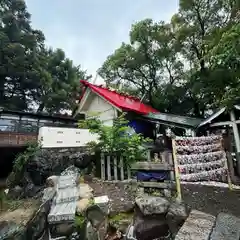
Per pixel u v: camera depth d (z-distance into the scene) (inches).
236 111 276.4
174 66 573.9
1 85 722.2
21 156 291.1
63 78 911.7
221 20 457.4
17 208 207.8
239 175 219.3
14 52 700.0
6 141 369.4
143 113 426.0
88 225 148.9
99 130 259.8
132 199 175.3
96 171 243.6
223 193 152.0
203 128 324.8
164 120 386.3
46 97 775.1
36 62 765.9
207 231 117.9
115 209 167.6
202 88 430.9
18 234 154.2
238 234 114.7
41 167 269.7
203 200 153.8
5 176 376.2
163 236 136.6
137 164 195.2
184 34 490.6
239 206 142.4
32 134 406.6
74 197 178.7
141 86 645.3
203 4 476.1
